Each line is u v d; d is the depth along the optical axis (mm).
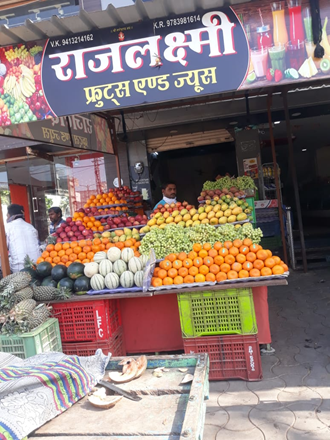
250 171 8664
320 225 11922
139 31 3092
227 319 3336
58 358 2008
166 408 1652
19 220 5574
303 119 9211
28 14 5062
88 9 4922
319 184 13844
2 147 6621
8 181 8000
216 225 4578
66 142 5258
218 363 3373
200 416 1482
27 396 1627
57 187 8594
